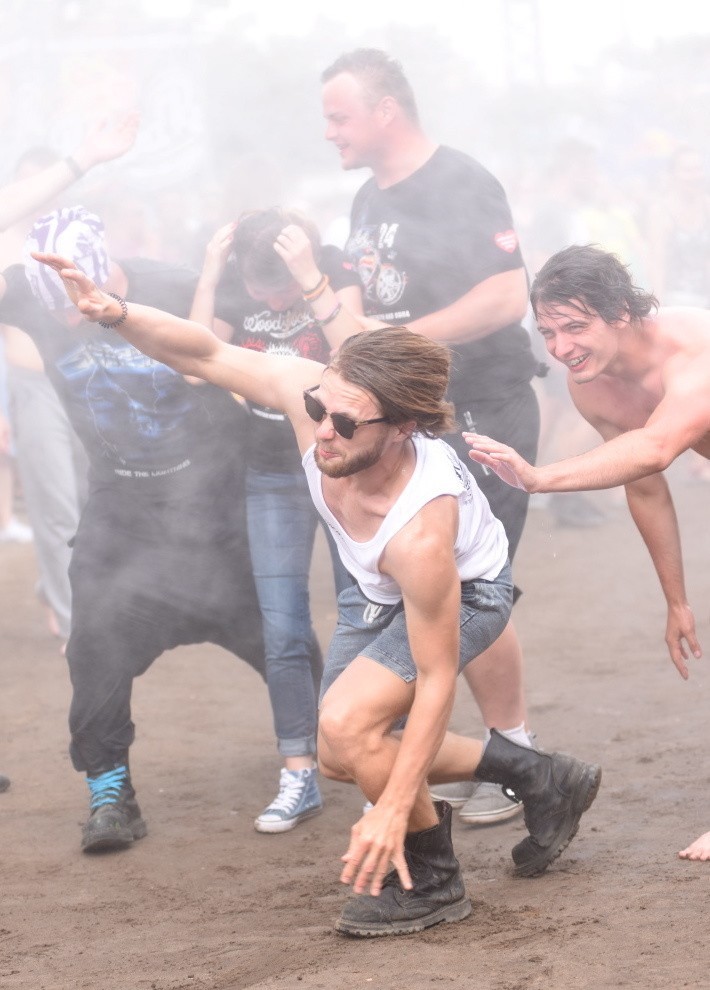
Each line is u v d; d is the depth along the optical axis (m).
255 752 5.01
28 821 4.37
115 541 4.18
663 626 6.50
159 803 4.48
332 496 3.15
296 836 4.11
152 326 3.33
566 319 3.36
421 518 3.03
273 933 3.32
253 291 4.20
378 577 3.20
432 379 2.97
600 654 6.05
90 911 3.60
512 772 3.47
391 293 4.50
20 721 5.54
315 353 4.27
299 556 4.30
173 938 3.36
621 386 3.61
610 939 3.00
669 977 2.75
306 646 4.32
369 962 3.02
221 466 4.25
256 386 3.40
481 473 4.32
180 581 4.23
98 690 4.07
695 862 3.49
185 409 4.13
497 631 3.34
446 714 3.08
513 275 4.42
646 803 4.04
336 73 4.46
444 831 3.26
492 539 3.34
